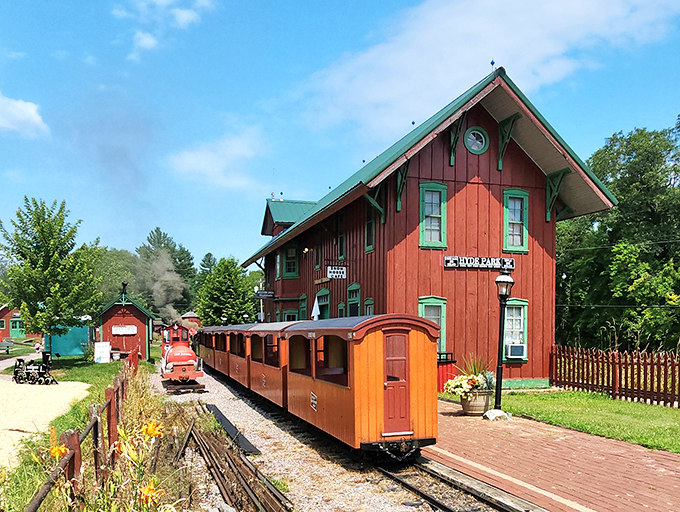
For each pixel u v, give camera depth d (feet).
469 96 53.72
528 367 60.03
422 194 57.31
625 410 44.60
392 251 55.83
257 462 31.12
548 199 61.93
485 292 58.75
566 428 38.34
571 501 23.36
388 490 25.77
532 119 56.34
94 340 126.00
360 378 28.94
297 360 40.75
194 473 28.32
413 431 29.68
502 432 37.19
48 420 39.78
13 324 226.58
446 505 23.07
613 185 105.81
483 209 59.52
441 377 56.08
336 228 72.02
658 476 27.02
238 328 62.54
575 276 111.75
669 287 92.48
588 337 110.42
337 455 32.42
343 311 68.64
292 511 22.62
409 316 30.07
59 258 80.33
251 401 55.01
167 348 82.28
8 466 26.86
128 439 20.40
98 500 16.66
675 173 103.09
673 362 46.50
